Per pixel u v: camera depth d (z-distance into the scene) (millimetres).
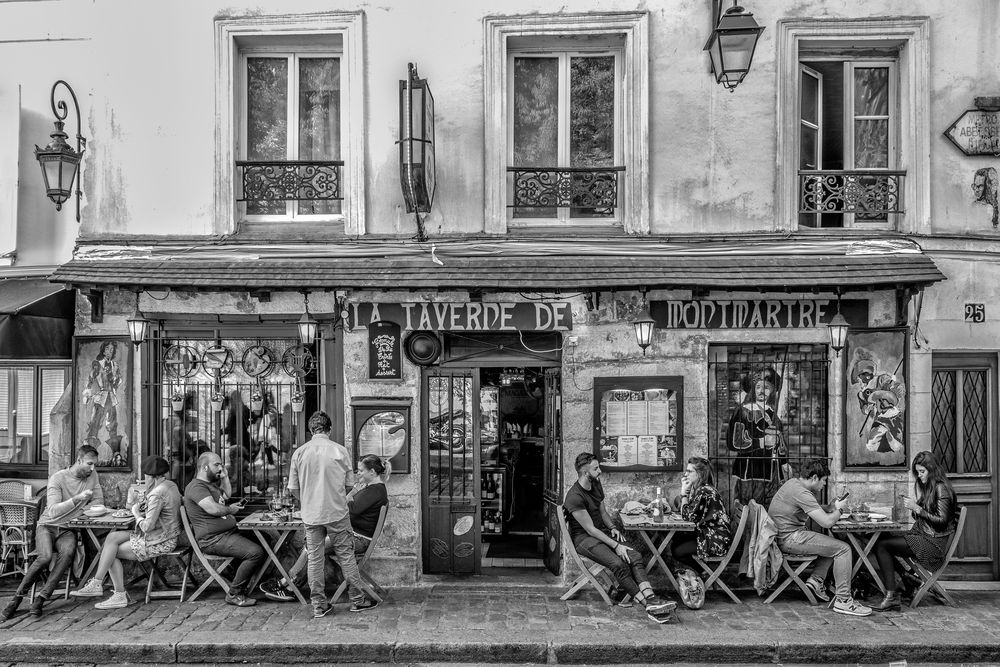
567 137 6887
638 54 6590
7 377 7191
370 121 6719
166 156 6797
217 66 6742
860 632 5258
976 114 6555
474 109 6660
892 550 5898
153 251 6684
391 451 6484
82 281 6219
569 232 6754
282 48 6957
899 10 6531
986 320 6559
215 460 6035
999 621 5508
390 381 6562
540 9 6625
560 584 6391
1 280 7043
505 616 5609
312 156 7027
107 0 6828
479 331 6609
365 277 6230
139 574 6430
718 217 6633
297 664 5066
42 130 6938
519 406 8242
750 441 6660
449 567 6676
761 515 5859
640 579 5559
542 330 6508
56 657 5102
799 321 6465
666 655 5055
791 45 6590
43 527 5812
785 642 5066
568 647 5047
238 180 6879
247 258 6586
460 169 6672
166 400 6723
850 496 6477
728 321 6465
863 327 6465
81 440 6672
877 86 6898
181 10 6770
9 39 6891
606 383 6457
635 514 6133
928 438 6492
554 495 6770
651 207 6648
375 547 6465
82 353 6684
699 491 5906
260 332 6707
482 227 6668
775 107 6590
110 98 6820
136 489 6395
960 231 6605
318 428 5773
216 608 5805
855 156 6902
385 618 5578
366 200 6730
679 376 6434
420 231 6570
